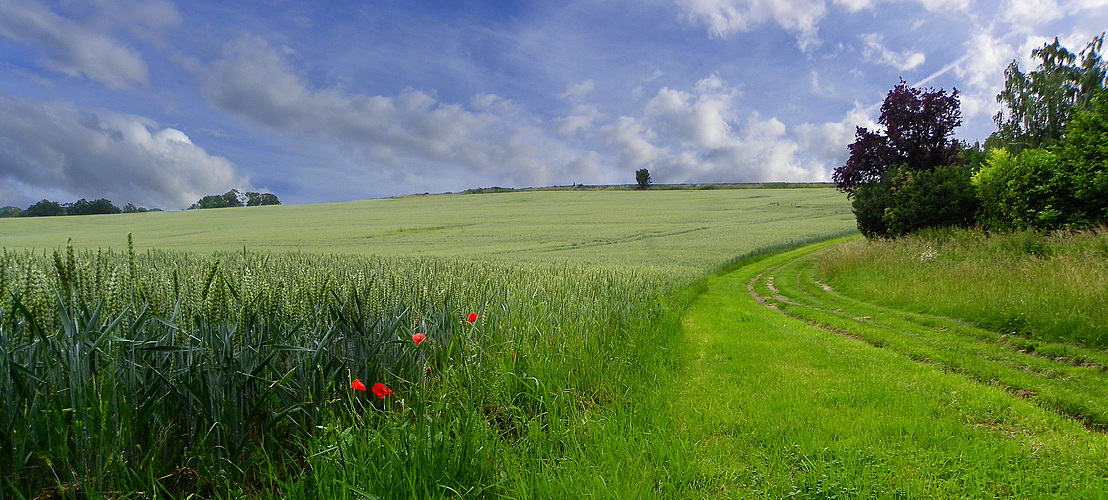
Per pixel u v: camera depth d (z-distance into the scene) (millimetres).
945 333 8266
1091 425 4426
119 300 2945
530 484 2900
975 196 18453
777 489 3168
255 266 5879
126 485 2500
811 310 11664
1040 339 7395
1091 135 13461
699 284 16406
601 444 3451
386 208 67562
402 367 4000
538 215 52906
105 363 2578
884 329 8812
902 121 25984
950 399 4785
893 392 5008
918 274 12258
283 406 3289
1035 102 37781
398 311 4336
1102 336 6855
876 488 3113
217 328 3092
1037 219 14586
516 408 3807
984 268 10695
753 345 7406
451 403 3625
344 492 2459
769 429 4031
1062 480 3211
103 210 93500
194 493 2666
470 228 43062
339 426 2916
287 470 2996
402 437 2920
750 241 32031
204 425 2861
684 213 50875
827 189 74000
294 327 3363
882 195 21656
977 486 3162
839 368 6070
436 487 2693
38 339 2641
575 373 4898
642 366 5578
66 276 2832
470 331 4520
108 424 2465
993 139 40094
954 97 25281
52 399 2352
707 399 4820
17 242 33250
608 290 8383
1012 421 4316
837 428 4043
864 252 16328
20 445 2311
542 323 5738
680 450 3486
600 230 39906
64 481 2436
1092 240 11297
